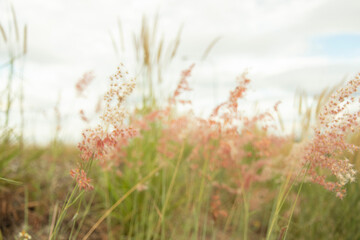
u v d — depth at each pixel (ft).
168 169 8.93
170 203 8.68
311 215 8.46
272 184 9.16
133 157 8.79
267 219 9.15
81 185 3.92
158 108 8.82
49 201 7.93
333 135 4.03
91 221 7.81
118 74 3.85
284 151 8.41
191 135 7.39
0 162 7.91
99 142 3.84
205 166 7.22
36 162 9.96
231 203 9.47
